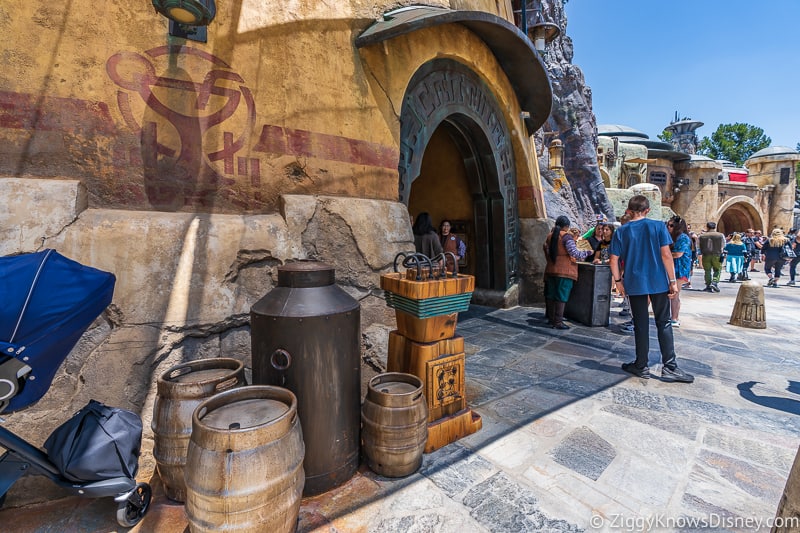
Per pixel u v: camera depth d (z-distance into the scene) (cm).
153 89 239
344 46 323
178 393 186
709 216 3033
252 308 211
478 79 545
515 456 234
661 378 357
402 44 375
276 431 154
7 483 161
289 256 273
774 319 635
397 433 209
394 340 267
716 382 351
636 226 358
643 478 212
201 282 239
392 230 336
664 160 3019
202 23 226
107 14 225
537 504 191
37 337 147
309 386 195
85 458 166
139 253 222
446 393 250
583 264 577
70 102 217
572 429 266
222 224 252
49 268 153
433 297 236
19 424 194
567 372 379
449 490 204
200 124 254
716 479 210
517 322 585
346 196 321
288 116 289
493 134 603
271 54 282
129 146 232
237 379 205
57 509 188
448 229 603
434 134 691
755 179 3597
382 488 207
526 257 709
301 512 188
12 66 204
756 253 1734
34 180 204
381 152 346
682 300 824
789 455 233
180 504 192
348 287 306
